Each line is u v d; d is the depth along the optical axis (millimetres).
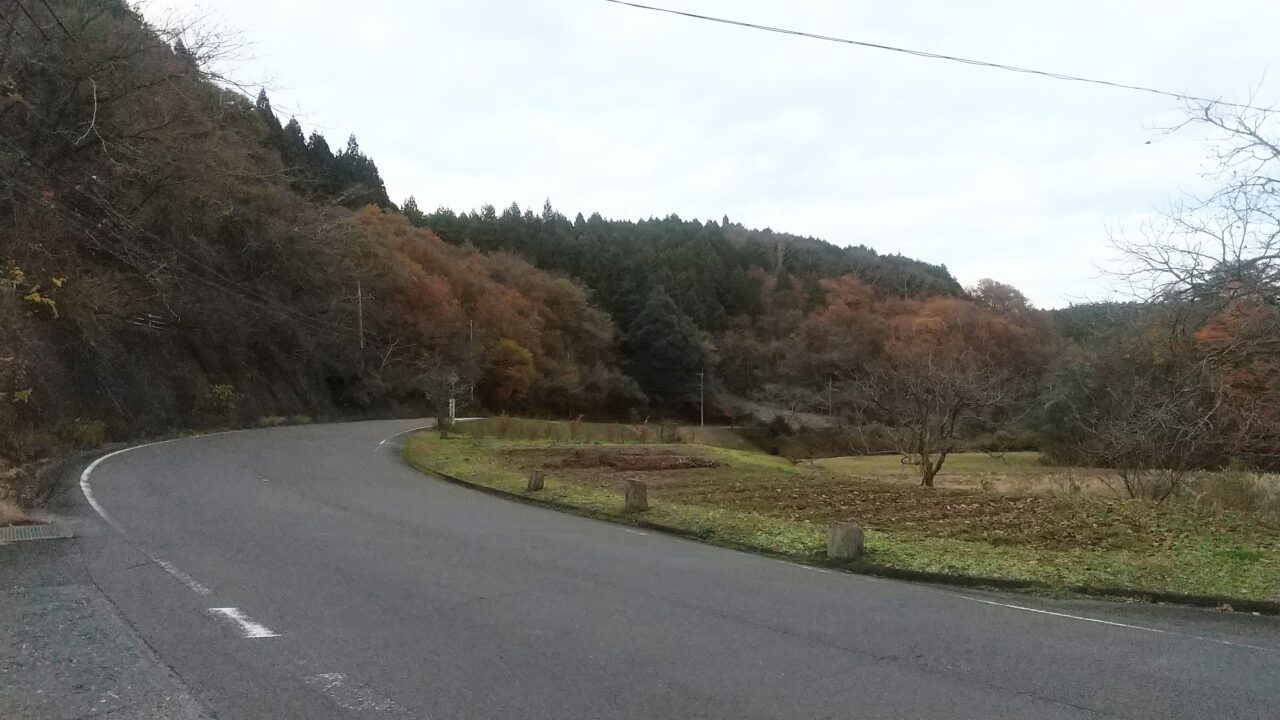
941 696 5020
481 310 70375
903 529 12773
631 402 81312
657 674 5246
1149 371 13500
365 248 55594
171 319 34344
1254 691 5301
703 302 93500
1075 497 16391
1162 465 15719
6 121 20172
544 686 4957
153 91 23219
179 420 31453
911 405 25031
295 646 5594
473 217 103188
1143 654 6168
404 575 7949
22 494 11289
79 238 25656
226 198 32500
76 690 4656
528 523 12117
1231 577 9023
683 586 8031
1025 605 7945
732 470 22938
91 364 26250
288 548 9125
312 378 48875
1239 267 11266
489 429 37562
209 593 6945
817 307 87000
